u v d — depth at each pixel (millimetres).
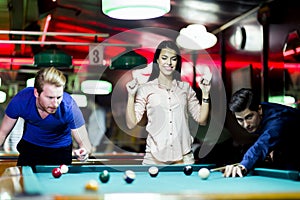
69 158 4086
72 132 4059
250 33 6848
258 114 3234
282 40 5918
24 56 7672
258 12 6391
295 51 5625
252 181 2703
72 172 3334
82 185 2463
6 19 6359
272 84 6184
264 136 3043
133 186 2457
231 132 6605
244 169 2957
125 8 3645
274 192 1870
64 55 5824
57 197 1776
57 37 7973
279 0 5914
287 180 2732
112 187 2393
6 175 2494
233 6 6496
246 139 6227
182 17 7184
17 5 5910
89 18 7320
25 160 3959
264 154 3000
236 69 7344
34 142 3961
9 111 3822
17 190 1877
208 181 2740
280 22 5973
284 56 5863
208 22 7426
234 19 7086
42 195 1792
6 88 8562
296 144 3146
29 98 3787
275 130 3045
